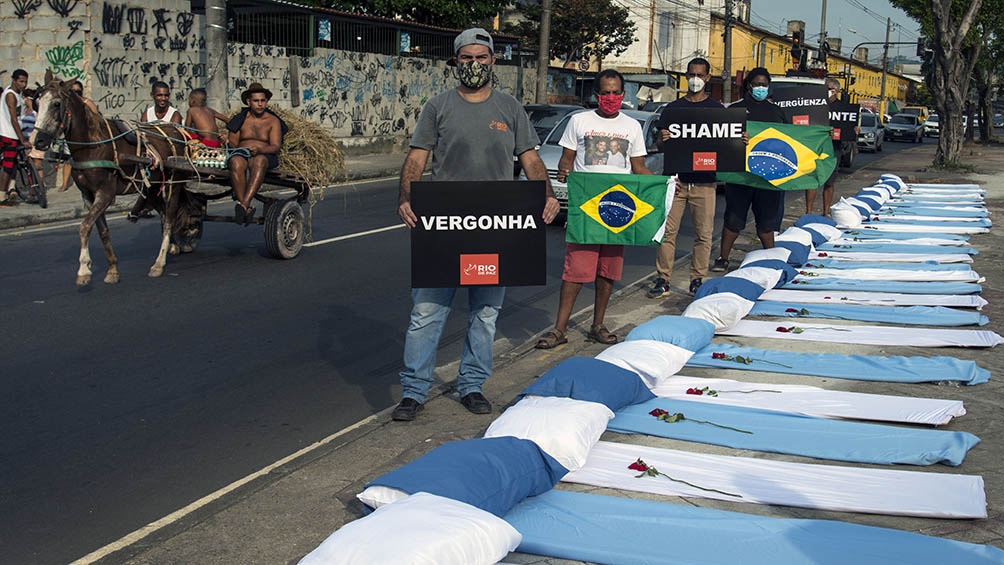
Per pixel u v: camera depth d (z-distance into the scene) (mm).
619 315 8219
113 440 5250
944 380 5930
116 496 4523
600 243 6828
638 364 5777
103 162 8609
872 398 5527
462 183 5066
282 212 10336
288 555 3873
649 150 13844
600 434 4809
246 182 9742
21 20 17578
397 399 6035
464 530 3418
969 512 4004
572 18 38656
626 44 41250
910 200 16797
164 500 4477
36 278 9266
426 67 28312
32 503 4434
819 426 5098
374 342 7387
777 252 9484
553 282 9742
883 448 4754
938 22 23781
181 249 10742
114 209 14070
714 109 8391
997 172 24000
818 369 6207
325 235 12336
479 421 5492
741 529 3850
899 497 4172
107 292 8773
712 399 5598
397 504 3623
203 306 8352
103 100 17812
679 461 4617
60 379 6273
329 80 24125
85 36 17297
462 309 8594
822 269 9992
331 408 5852
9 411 5668
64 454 5035
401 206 5133
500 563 3668
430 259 5133
